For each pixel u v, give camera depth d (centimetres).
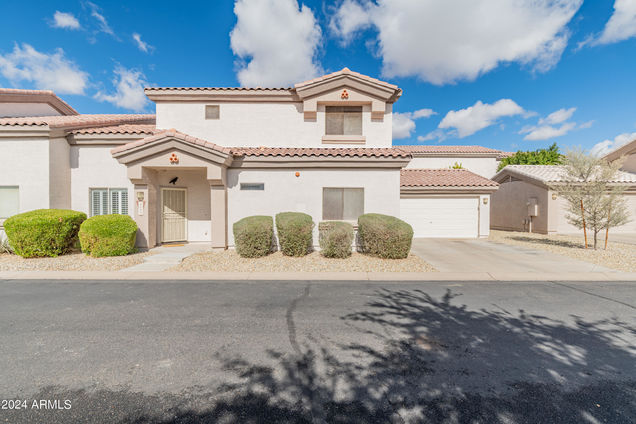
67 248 1037
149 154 1045
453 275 789
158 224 1205
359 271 830
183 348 390
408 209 1605
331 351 382
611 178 1109
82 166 1165
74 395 294
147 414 266
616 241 1416
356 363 353
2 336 424
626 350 388
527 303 571
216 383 313
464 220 1600
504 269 855
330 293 637
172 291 651
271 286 693
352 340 413
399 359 363
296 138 1274
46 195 1070
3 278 757
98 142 1160
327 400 286
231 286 693
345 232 965
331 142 1271
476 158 2673
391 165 1119
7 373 331
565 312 524
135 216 1113
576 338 422
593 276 784
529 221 1825
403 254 959
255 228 962
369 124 1273
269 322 476
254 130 1277
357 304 564
